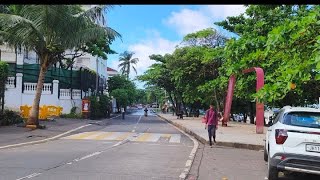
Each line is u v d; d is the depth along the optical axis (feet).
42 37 77.97
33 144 57.82
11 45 79.92
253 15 76.54
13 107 115.85
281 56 31.86
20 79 117.70
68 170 34.19
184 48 143.64
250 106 141.59
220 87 112.06
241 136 72.23
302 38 27.30
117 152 48.65
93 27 81.35
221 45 135.23
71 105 131.85
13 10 93.50
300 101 73.15
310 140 29.22
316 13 26.21
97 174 32.53
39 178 30.30
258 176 34.40
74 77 138.31
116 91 241.76
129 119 162.09
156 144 60.49
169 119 157.38
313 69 26.73
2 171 33.19
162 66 195.83
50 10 76.33
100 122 119.96
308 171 29.19
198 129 89.40
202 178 32.78
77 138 68.74
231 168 38.70
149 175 32.83
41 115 105.19
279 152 29.94
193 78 142.92
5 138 61.82
